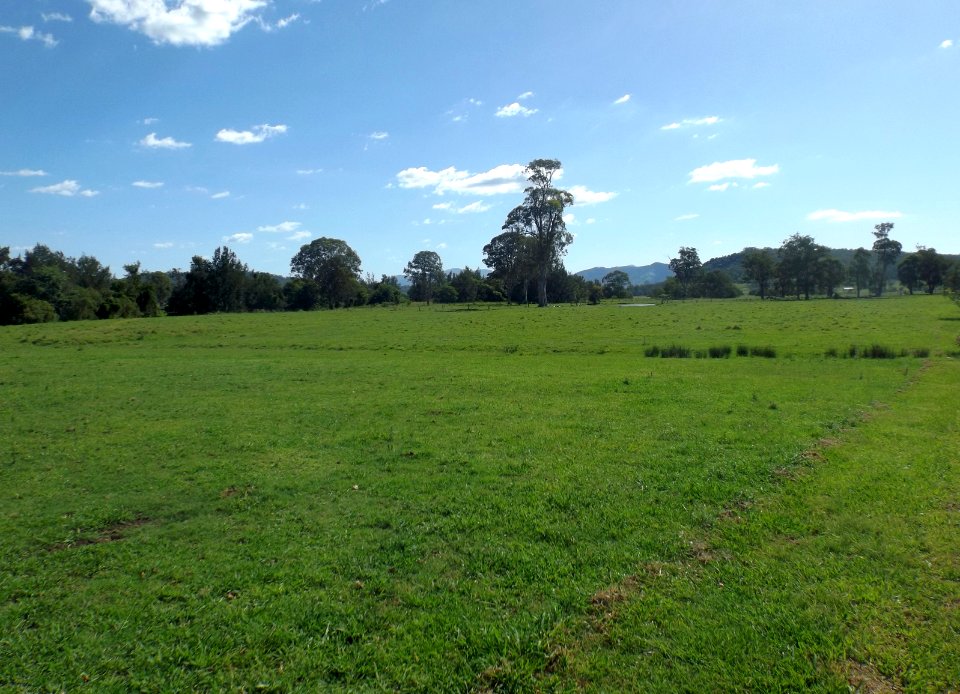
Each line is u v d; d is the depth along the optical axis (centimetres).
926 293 11744
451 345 3716
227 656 519
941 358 2609
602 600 599
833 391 1809
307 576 664
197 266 10138
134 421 1523
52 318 7044
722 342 3475
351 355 3288
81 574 685
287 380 2242
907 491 868
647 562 680
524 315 6725
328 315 7838
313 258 14150
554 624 560
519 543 739
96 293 8638
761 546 709
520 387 2000
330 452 1202
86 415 1605
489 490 942
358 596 620
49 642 545
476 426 1412
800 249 12300
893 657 494
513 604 596
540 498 898
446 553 718
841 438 1212
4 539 790
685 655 506
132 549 751
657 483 954
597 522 799
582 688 473
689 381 2069
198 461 1148
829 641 515
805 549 696
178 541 775
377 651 522
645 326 4788
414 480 1005
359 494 942
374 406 1691
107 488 997
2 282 6956
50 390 2033
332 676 493
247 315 8106
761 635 530
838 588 604
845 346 3030
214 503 916
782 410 1514
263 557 716
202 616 585
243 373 2458
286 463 1125
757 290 16488
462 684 480
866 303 7538
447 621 567
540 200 9431
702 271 14650
